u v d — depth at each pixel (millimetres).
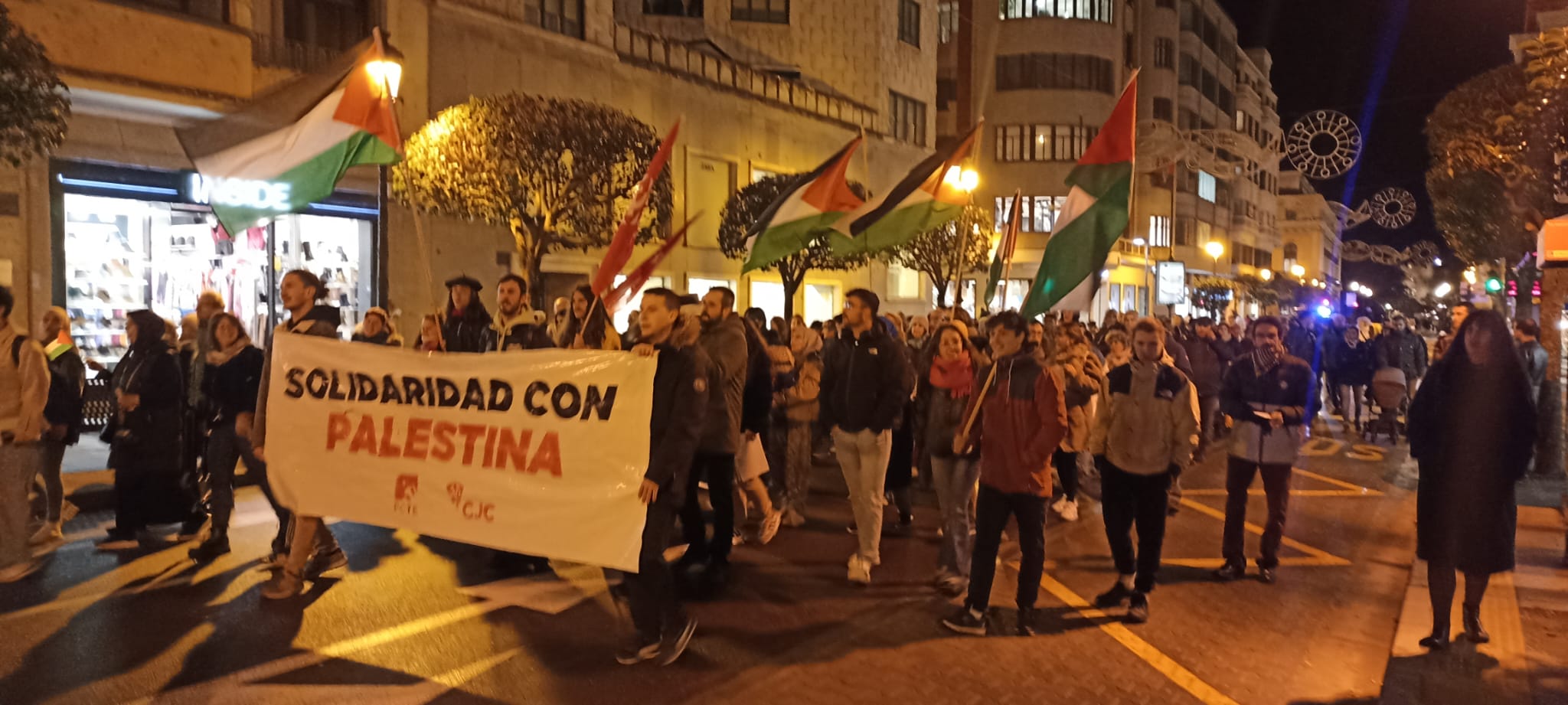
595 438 5020
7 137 7691
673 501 4965
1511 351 5223
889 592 6422
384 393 5559
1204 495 10164
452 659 5078
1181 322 18812
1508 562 5332
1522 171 9070
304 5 14602
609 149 14102
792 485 8320
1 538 6285
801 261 19656
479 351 7191
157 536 7504
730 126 23188
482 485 5270
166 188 13266
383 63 6227
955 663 5184
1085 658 5301
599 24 19609
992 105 38875
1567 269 9164
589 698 4621
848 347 6633
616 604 6004
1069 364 8484
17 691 4582
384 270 10305
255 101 6383
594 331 6176
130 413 7246
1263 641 5629
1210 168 41219
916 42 31500
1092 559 7453
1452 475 5312
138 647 5168
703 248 22359
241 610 5777
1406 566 7340
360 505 5621
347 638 5352
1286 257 72500
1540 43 8641
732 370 6773
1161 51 44906
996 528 5617
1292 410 6691
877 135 28906
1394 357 14164
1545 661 5219
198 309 8133
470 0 16859
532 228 13984
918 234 9117
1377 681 5043
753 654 5227
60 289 12227
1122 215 6332
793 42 27109
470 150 12969
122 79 11742
